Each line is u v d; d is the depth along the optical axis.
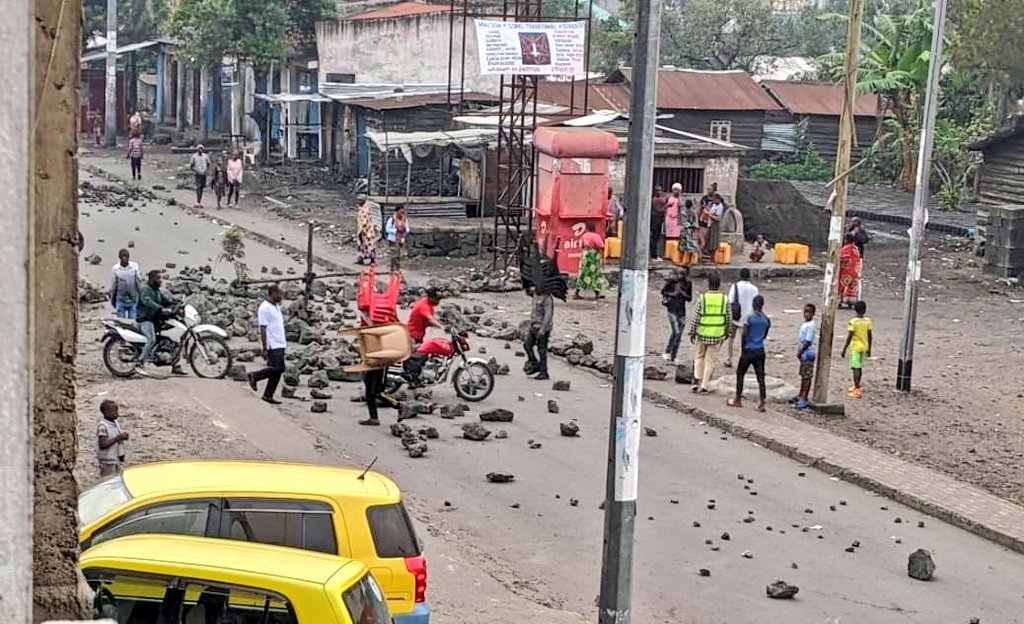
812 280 34.78
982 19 41.62
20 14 1.78
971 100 51.59
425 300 20.50
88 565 7.25
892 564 14.59
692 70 56.34
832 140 55.06
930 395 22.92
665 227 35.28
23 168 1.79
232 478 9.16
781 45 65.12
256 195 45.56
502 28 31.77
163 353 20.27
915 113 49.22
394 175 43.09
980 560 15.02
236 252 28.66
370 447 17.50
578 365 23.62
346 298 28.36
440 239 35.41
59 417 3.17
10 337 1.79
